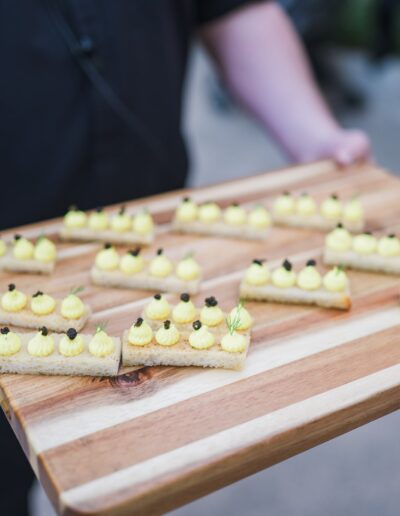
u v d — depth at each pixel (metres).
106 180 0.88
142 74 0.87
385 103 2.39
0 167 0.84
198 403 0.59
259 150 2.12
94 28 0.82
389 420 1.15
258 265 0.71
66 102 0.84
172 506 0.54
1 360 0.61
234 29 0.94
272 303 0.70
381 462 1.08
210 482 0.55
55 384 0.61
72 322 0.66
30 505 1.01
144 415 0.58
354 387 0.60
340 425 0.59
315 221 0.81
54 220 0.81
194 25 0.95
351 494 1.04
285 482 1.05
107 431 0.57
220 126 2.28
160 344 0.63
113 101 0.85
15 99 0.81
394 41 2.28
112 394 0.60
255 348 0.64
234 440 0.56
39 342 0.62
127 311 0.69
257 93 0.96
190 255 0.73
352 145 0.92
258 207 0.81
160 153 0.92
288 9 1.65
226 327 0.66
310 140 0.95
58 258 0.76
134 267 0.72
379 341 0.65
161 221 0.82
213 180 1.93
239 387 0.60
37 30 0.80
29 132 0.83
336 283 0.70
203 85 2.61
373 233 0.81
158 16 0.86
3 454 0.89
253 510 1.01
